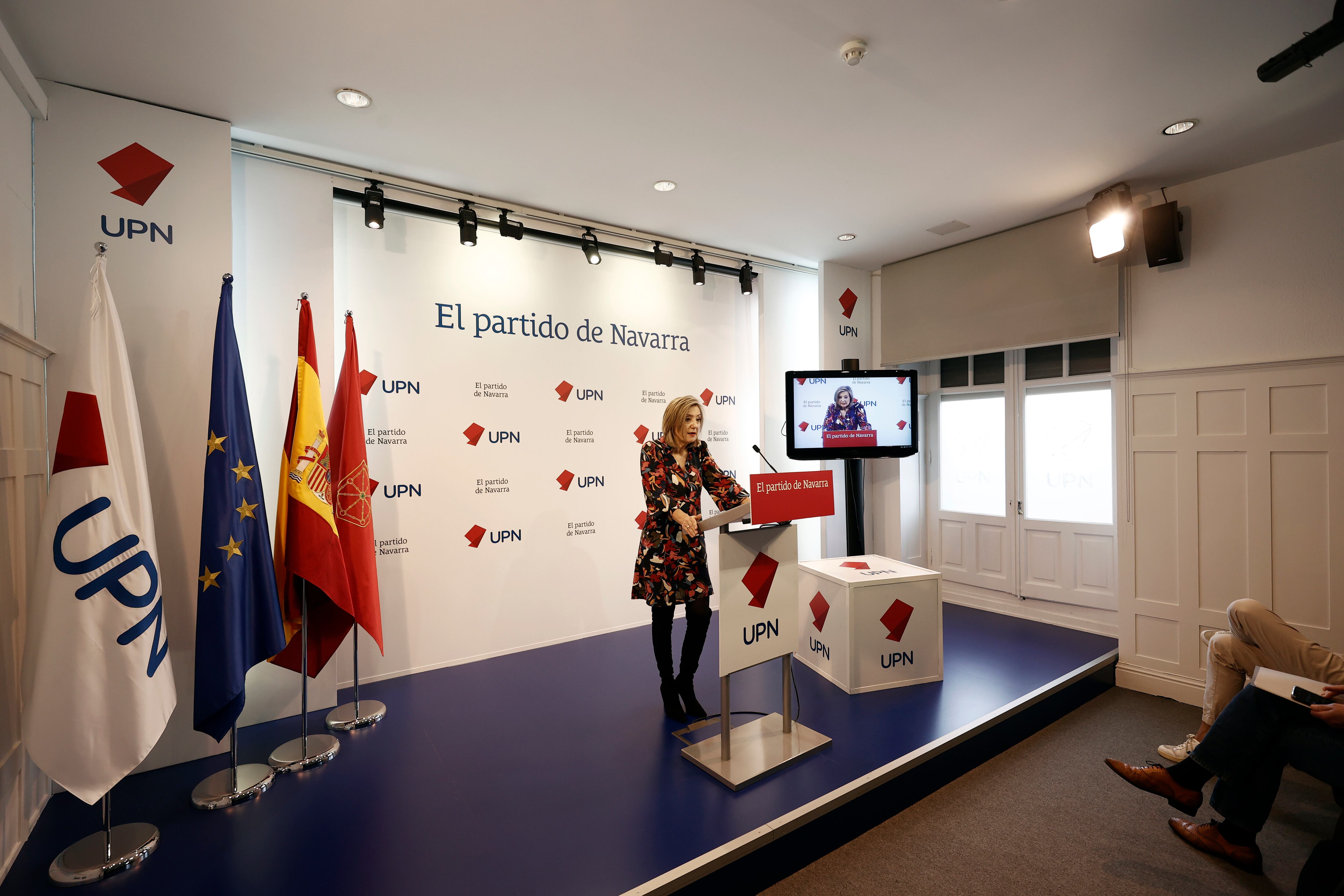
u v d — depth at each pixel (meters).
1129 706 3.21
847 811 2.08
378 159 3.02
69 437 1.79
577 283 3.93
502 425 3.61
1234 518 3.13
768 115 2.68
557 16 2.02
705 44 2.18
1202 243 3.28
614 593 4.04
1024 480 4.39
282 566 2.48
